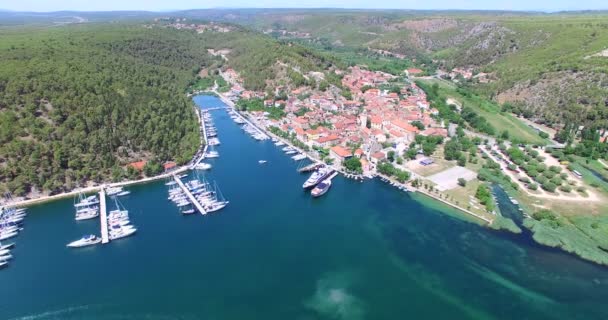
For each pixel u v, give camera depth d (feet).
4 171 602.85
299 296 409.28
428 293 413.80
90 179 655.35
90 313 384.06
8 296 406.00
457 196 610.24
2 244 493.77
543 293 409.90
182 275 437.99
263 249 487.20
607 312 382.63
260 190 650.43
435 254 476.95
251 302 400.26
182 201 595.88
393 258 470.80
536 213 539.70
